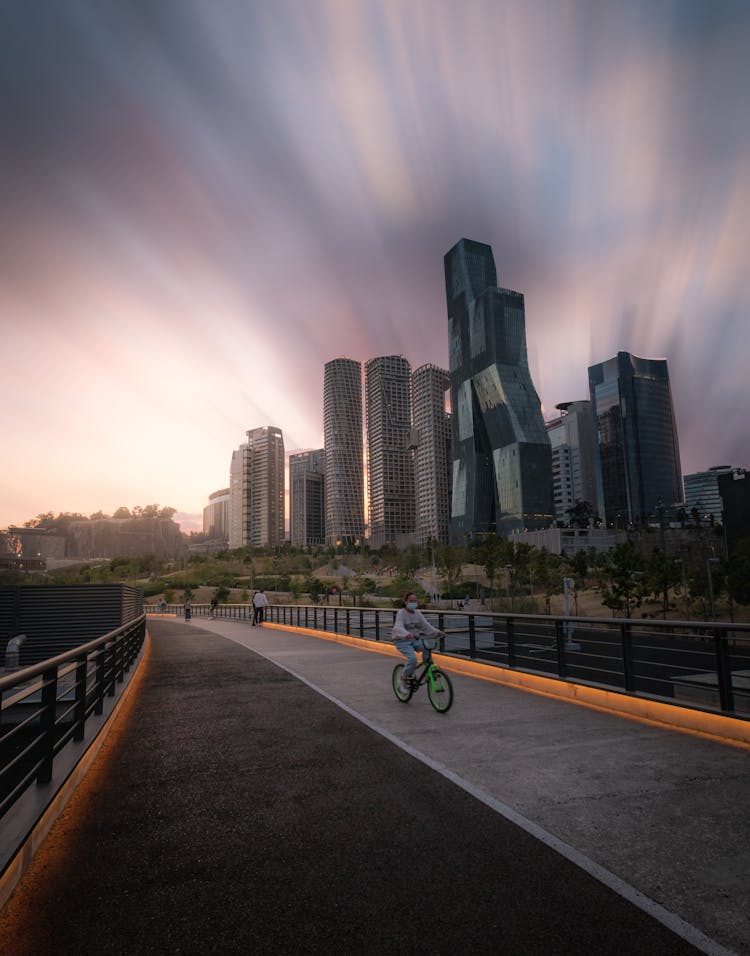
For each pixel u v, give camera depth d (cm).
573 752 595
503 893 322
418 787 501
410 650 872
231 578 14850
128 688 1055
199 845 394
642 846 380
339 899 319
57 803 449
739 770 531
